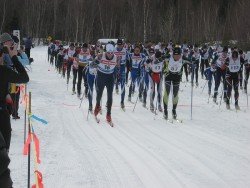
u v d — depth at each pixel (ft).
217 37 176.65
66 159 24.39
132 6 203.92
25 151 20.67
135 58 52.39
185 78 82.43
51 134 31.24
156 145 29.04
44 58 139.03
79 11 209.26
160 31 189.98
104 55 37.42
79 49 57.41
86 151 26.50
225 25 179.83
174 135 32.86
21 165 22.53
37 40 210.18
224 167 23.89
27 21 208.23
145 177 21.61
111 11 214.48
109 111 37.70
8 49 16.87
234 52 47.83
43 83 70.59
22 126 32.83
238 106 47.96
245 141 31.14
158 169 23.11
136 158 25.27
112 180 20.97
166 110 40.65
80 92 55.01
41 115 39.73
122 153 26.40
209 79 58.18
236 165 24.39
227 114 44.73
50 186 19.69
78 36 209.05
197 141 30.76
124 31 203.31
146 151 27.14
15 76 16.44
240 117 42.88
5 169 10.85
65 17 223.92
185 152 27.20
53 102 49.16
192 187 20.26
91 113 42.34
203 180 21.38
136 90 62.03
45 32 219.20
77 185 20.02
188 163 24.53
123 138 31.22
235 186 20.57
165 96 40.40
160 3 212.02
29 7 212.23
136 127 36.09
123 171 22.52
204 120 40.63
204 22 181.27
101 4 216.33
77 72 57.47
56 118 38.68
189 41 180.04
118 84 59.31
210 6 196.75
